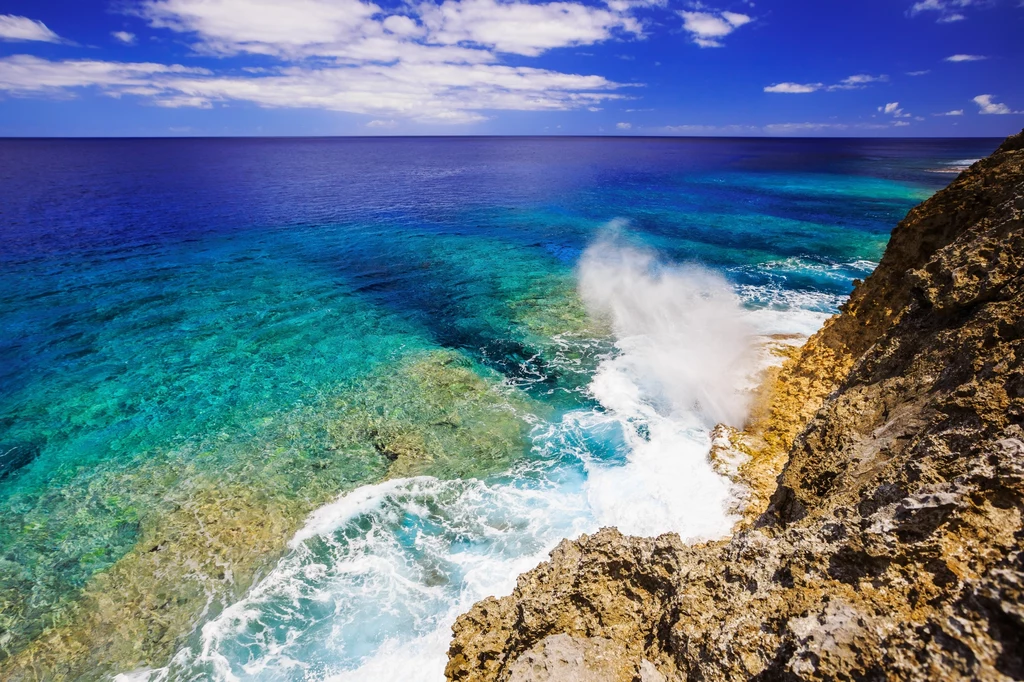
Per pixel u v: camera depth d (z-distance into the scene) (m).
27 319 22.95
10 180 72.69
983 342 7.59
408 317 24.03
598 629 6.80
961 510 5.24
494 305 25.58
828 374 14.75
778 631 5.28
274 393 17.52
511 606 8.00
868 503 6.79
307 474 13.80
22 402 16.83
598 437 14.95
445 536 11.73
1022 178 11.83
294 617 9.97
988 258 8.84
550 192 66.56
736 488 12.14
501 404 16.78
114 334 21.77
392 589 10.45
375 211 50.88
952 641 3.94
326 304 25.61
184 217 45.78
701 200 58.81
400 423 15.88
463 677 7.49
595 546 7.55
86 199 54.75
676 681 5.57
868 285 15.70
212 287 27.67
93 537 11.81
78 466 14.05
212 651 9.42
